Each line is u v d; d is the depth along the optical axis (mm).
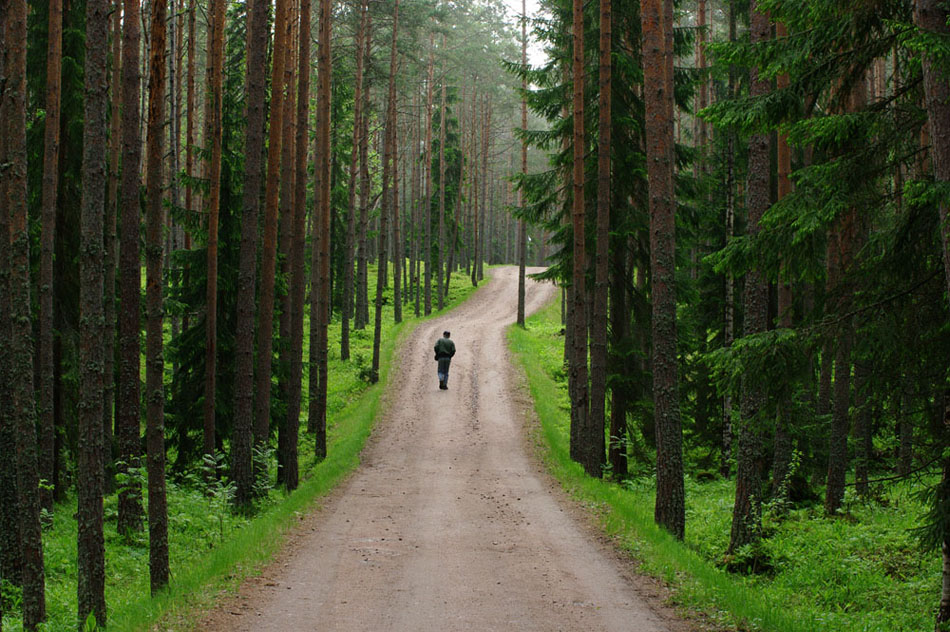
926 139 10281
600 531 12867
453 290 61438
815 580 10656
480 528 13242
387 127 37531
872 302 7520
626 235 20188
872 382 7648
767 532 13602
